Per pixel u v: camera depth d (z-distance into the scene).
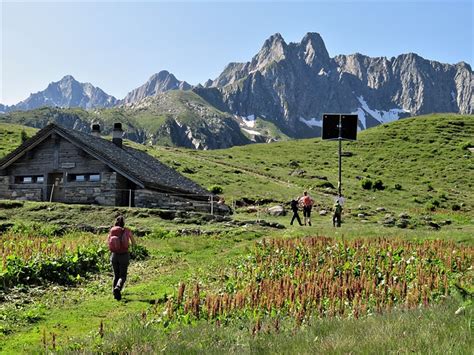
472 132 119.56
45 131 40.81
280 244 23.95
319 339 9.52
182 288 13.83
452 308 11.26
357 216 49.50
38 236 27.81
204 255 23.80
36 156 41.81
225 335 10.64
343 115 37.28
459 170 86.44
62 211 33.78
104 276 19.30
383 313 11.46
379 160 96.62
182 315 12.65
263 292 14.09
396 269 18.42
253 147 115.25
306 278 16.59
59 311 14.54
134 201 39.38
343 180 77.25
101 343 10.48
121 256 16.25
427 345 8.47
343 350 8.55
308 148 111.31
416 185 76.50
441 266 19.16
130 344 10.12
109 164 39.38
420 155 98.12
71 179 40.88
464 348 8.12
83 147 39.84
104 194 39.31
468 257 20.88
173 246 25.47
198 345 9.96
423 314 10.78
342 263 19.94
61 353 10.04
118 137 48.66
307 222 42.94
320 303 12.88
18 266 17.44
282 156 102.19
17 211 33.56
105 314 14.27
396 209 57.09
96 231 30.20
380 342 8.75
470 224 46.84
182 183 48.22
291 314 12.16
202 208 40.56
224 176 70.38
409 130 122.06
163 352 9.55
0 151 72.31
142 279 19.02
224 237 28.88
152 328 11.27
